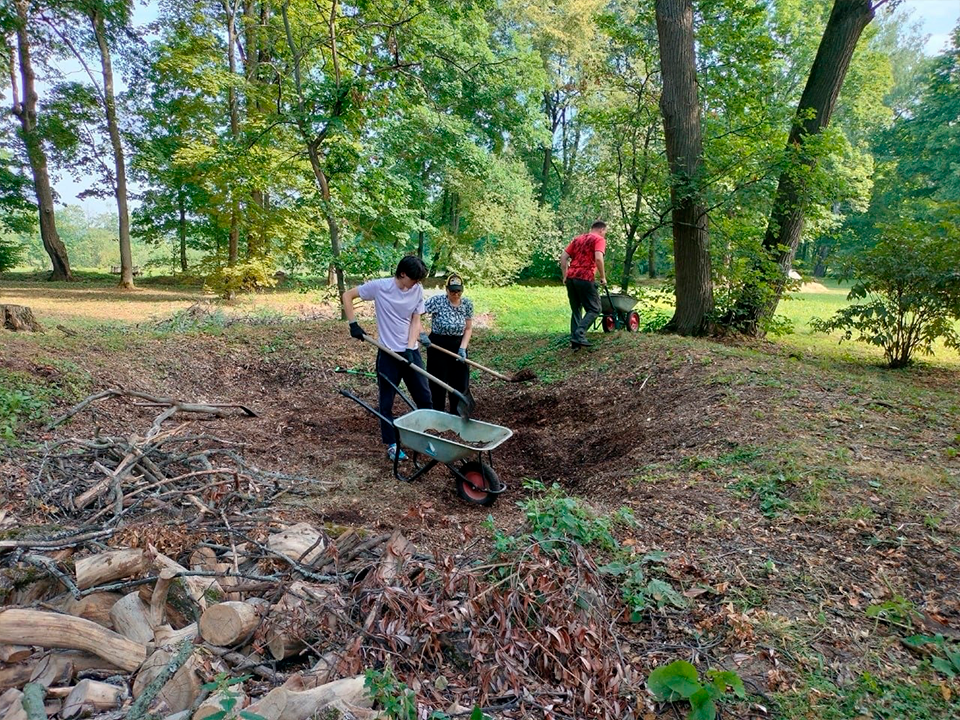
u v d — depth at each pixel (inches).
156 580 106.3
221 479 165.0
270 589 110.0
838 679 91.5
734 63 379.9
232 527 133.6
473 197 944.3
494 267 997.2
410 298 214.5
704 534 133.0
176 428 212.8
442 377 244.7
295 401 295.3
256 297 796.6
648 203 401.4
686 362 267.7
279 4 492.4
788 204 388.8
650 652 99.0
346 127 455.2
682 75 360.8
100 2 851.4
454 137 717.9
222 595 107.6
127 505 143.7
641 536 133.6
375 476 200.2
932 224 313.0
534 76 738.8
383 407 219.8
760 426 190.5
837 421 192.4
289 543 124.2
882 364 337.7
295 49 469.4
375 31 516.4
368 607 105.0
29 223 1115.9
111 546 117.2
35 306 646.5
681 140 367.2
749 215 390.0
